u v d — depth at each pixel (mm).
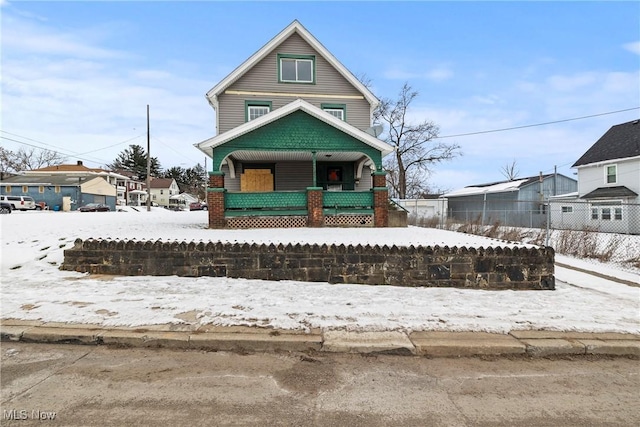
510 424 2684
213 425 2588
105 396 2943
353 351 3822
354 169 15844
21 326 4105
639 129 23719
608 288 6965
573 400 3043
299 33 15789
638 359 3877
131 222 12547
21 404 2809
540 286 6523
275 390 3096
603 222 23062
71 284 5941
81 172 52625
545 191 31078
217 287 5898
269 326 4238
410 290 6070
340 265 6539
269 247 6582
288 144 11508
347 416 2736
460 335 4117
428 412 2814
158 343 3893
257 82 15594
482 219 22375
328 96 16016
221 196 10898
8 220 11875
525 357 3846
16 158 63906
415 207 25031
